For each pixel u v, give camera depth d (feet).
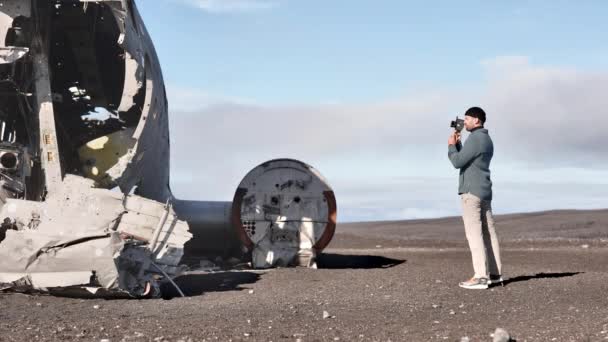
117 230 34.63
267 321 23.80
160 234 34.73
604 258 56.59
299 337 20.24
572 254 61.52
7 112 45.29
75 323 23.12
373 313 26.12
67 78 52.44
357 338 20.08
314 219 50.88
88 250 30.53
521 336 19.98
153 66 47.60
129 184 45.06
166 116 52.75
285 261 50.47
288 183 51.03
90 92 52.42
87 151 46.65
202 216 60.39
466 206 35.50
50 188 40.06
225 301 30.27
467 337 19.77
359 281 38.78
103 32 49.26
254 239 50.49
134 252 32.17
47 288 30.19
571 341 18.86
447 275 41.63
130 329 21.77
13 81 41.09
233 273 44.04
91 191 35.50
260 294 33.17
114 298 30.81
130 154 44.47
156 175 51.24
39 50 42.14
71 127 52.11
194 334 20.72
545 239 87.92
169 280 32.63
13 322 23.25
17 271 30.58
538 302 29.25
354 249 80.33
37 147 41.91
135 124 49.75
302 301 30.09
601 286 34.60
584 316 24.40
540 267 47.88
